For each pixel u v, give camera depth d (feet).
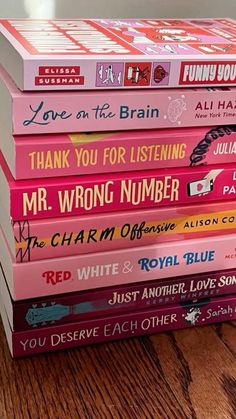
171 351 1.83
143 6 2.20
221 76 1.65
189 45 1.73
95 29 1.87
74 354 1.81
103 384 1.70
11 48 1.56
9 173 1.62
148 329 1.89
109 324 1.83
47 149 1.55
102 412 1.60
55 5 2.11
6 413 1.59
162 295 1.86
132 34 1.83
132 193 1.67
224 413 1.61
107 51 1.59
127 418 1.59
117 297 1.80
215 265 1.88
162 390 1.68
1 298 1.90
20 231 1.61
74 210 1.64
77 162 1.60
